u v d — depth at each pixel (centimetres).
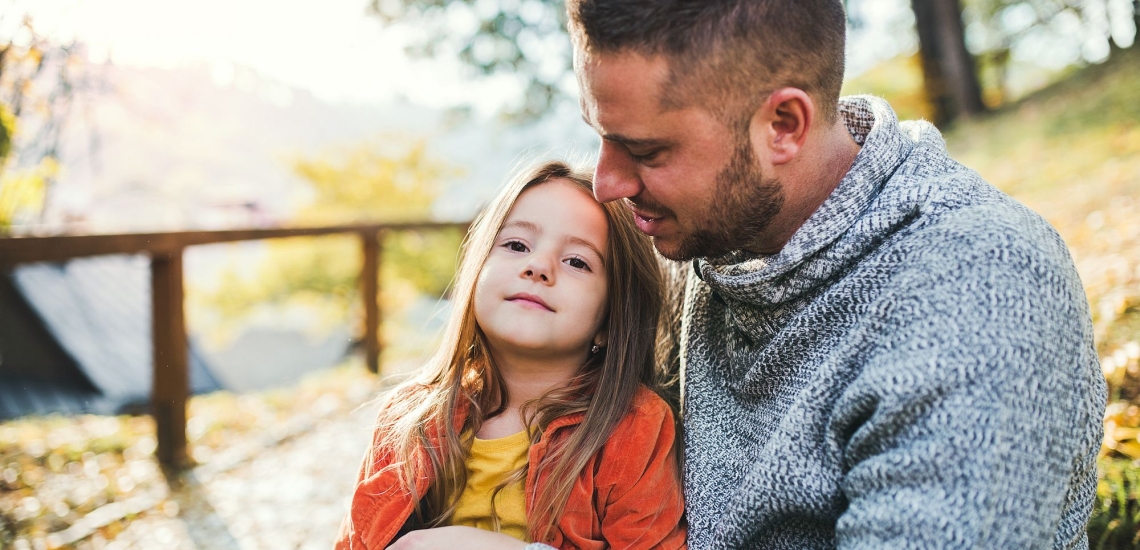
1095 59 1205
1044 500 92
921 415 94
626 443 137
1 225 352
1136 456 195
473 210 708
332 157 1412
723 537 115
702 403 133
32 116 346
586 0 106
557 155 163
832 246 110
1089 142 732
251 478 344
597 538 135
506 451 141
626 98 106
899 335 100
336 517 304
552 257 142
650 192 115
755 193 113
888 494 95
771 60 106
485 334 148
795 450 107
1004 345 92
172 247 343
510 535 136
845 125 130
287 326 1203
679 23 102
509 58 1306
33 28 322
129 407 477
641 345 150
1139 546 168
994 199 106
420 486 139
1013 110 1086
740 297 119
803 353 114
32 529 279
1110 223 473
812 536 112
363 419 434
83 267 607
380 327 555
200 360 591
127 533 285
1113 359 254
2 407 462
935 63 1230
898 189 109
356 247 1329
